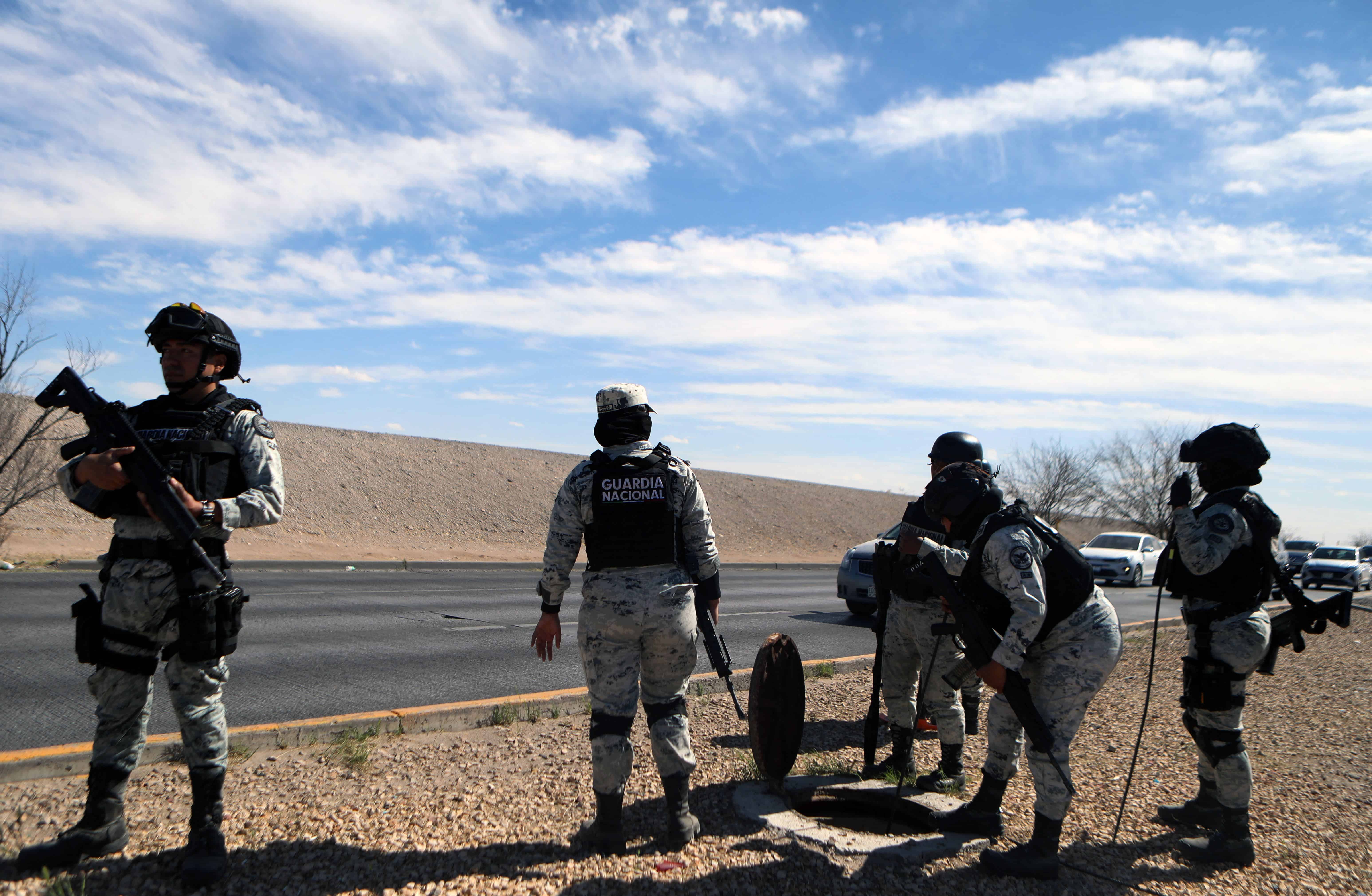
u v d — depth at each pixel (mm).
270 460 3131
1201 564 3617
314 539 19500
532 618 10586
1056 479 38906
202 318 3057
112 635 2900
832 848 3389
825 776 4355
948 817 3740
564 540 3436
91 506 2826
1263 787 4477
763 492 40875
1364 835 3861
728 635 10211
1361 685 7414
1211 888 3264
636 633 3336
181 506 2771
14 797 3568
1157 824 3922
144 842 3143
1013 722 3656
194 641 2869
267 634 8398
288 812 3535
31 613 8656
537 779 4113
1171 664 8234
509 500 27594
